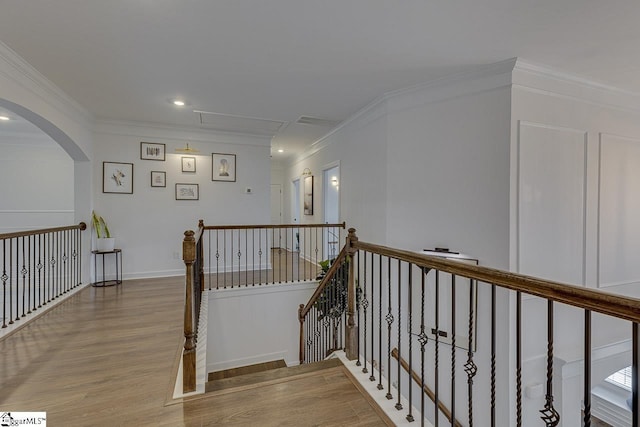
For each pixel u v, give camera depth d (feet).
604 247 10.71
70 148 13.24
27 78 9.48
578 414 9.81
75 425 5.27
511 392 9.09
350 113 14.20
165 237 16.16
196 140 16.78
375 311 12.71
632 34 7.84
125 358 7.56
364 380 6.81
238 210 17.69
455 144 10.39
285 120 15.20
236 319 14.16
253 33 7.79
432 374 10.68
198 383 6.63
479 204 9.88
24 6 6.62
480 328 9.73
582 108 10.37
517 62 9.15
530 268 9.53
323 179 19.65
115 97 11.98
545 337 9.73
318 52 8.75
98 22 7.24
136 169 15.53
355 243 7.56
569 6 6.77
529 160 9.57
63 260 13.20
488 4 6.72
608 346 10.53
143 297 12.48
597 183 10.64
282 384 6.69
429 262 5.05
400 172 11.69
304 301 15.33
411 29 7.66
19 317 10.05
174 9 6.81
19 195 17.10
